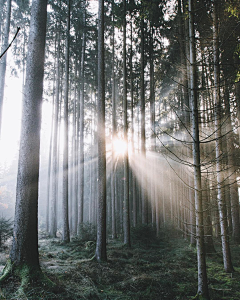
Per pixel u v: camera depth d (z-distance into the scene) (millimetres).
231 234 16156
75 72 19469
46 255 9758
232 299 5730
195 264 9219
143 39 17297
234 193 13156
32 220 6273
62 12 15703
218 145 8016
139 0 13531
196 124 5535
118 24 15172
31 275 5742
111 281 6938
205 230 11180
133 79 20156
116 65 20141
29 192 6348
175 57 14234
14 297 4832
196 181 5355
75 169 20797
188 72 7000
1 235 9867
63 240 13734
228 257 8133
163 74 16062
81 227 15555
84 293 5734
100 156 10023
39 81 6992
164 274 7664
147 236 14516
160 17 14148
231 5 6609
